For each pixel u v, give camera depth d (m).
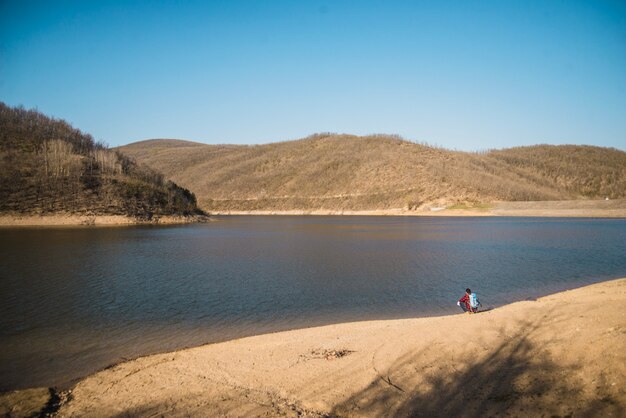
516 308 15.48
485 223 74.50
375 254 35.06
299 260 31.86
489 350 10.73
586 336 10.30
